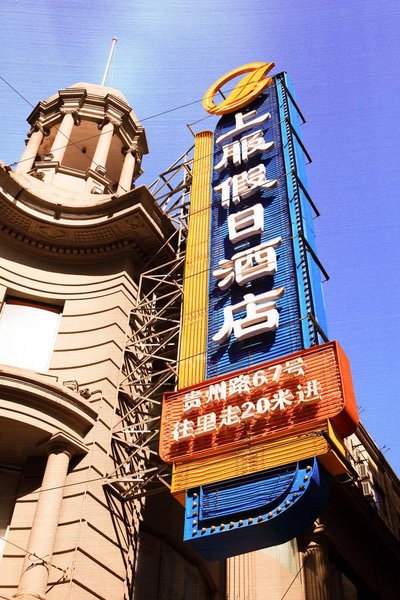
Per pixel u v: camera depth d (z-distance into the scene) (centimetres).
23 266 2394
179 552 2191
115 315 2269
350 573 2734
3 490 1839
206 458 1727
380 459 3538
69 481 1814
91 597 1639
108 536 1781
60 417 1875
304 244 2097
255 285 2098
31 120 3322
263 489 1581
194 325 2134
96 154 2989
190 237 2447
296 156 2445
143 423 1981
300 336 1853
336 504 2652
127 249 2506
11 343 2181
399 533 3325
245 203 2420
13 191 2459
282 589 2342
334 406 1616
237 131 2758
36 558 1612
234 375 1833
